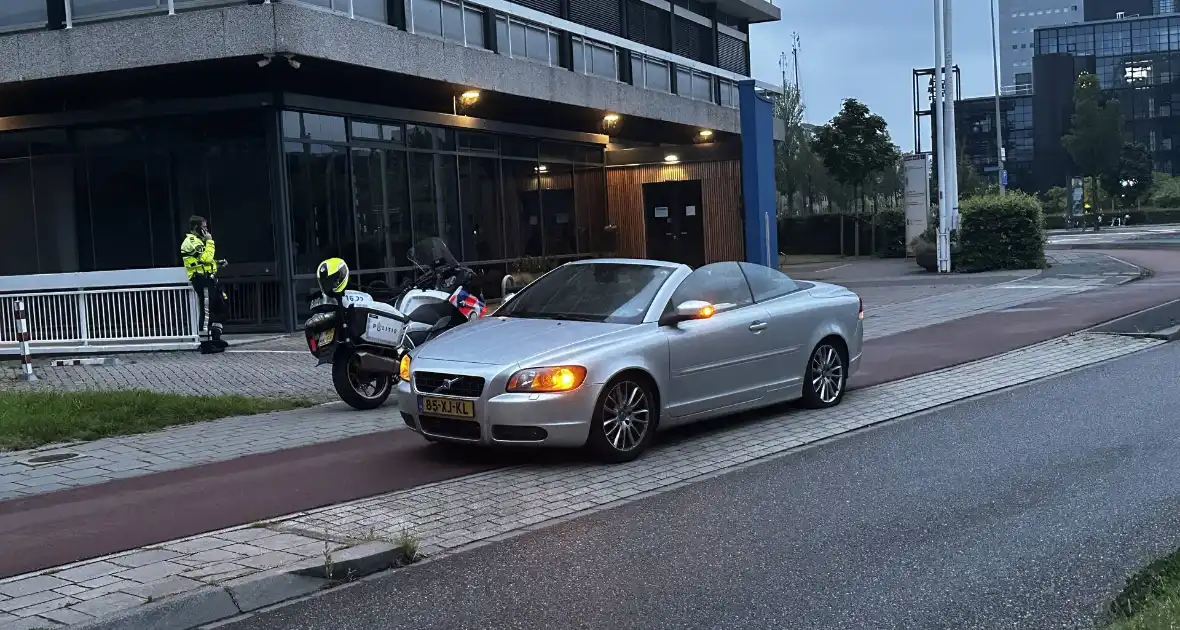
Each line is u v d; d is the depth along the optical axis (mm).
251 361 14070
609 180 28031
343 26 15141
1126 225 72812
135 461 8359
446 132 20922
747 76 35250
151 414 9992
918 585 5133
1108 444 7961
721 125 27078
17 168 18109
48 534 6348
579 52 23656
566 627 4770
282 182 16625
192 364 13961
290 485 7484
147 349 14734
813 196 50500
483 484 7430
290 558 5668
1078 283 22031
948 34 28375
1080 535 5797
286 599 5336
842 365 10164
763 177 24719
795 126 50281
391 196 19172
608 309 8555
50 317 14930
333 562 5559
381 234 18828
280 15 14273
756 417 9656
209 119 16953
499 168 22812
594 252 27016
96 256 17766
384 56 15883
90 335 14891
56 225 17969
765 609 4891
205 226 15047
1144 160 82000
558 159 25328
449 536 6254
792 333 9461
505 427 7586
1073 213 73062
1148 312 15711
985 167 111562
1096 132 78312
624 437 8000
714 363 8656
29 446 8906
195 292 14695
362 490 7301
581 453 8359
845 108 44531
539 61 22125
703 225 27312
